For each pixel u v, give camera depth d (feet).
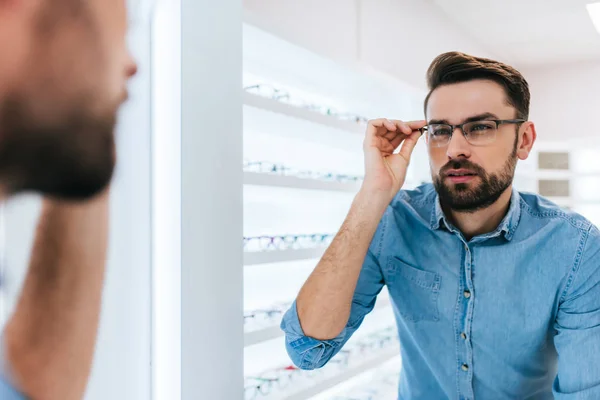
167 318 3.99
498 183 3.95
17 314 2.93
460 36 10.48
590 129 12.70
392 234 4.61
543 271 4.12
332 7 6.72
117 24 3.54
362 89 8.66
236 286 4.47
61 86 3.15
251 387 5.39
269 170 5.93
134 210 3.70
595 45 11.64
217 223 4.28
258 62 6.63
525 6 9.43
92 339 3.40
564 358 4.05
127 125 3.64
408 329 4.61
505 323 4.19
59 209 3.15
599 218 13.24
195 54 4.06
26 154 2.97
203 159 4.14
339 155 8.20
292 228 7.07
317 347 4.00
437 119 4.06
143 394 3.82
